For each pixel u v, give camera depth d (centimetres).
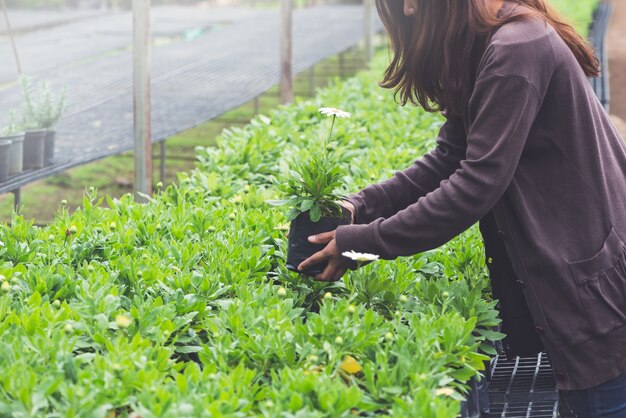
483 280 299
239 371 204
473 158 233
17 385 188
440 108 274
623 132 1028
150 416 180
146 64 517
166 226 338
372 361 223
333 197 259
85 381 191
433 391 204
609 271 237
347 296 274
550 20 245
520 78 228
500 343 339
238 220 345
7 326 227
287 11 838
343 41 1396
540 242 237
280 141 526
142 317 232
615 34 1823
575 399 241
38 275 257
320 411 194
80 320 230
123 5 2177
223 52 1265
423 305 269
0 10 1933
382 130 584
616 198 243
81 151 660
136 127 523
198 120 774
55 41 1367
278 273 284
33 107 615
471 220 235
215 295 262
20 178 557
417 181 282
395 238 239
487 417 288
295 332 227
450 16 244
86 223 336
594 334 235
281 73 852
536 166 241
